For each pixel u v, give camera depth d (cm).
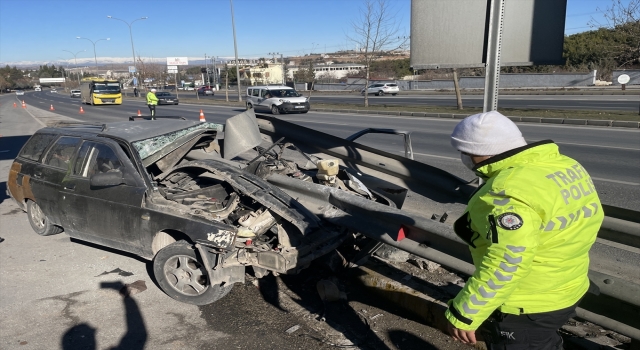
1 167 1057
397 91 4575
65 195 505
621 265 374
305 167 593
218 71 9250
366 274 429
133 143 479
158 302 421
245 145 513
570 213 190
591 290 273
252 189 429
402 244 364
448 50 481
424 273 446
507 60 461
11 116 2867
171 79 10394
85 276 476
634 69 3909
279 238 411
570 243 194
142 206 439
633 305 265
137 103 4759
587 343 325
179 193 469
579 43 4438
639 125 1490
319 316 390
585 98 2881
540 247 194
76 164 505
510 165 200
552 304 204
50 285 456
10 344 357
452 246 323
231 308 408
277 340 357
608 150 1115
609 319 287
